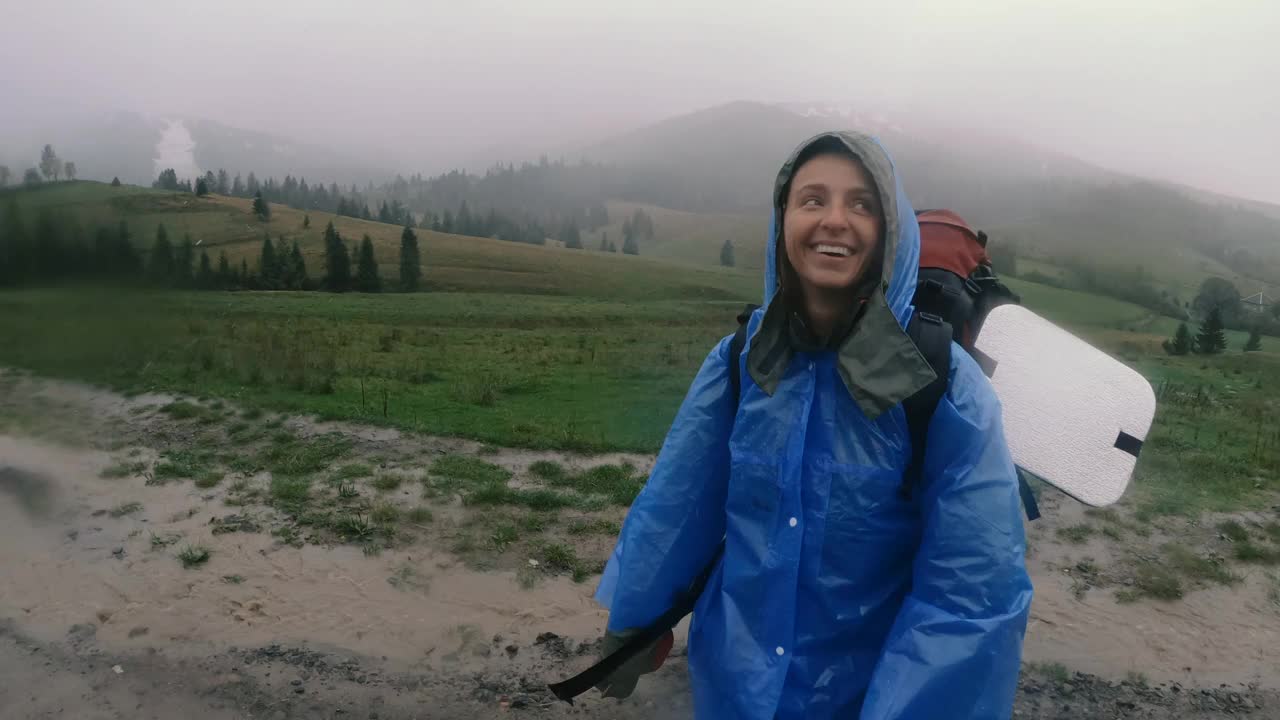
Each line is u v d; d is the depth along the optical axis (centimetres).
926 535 161
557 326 4669
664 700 401
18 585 490
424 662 426
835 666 172
